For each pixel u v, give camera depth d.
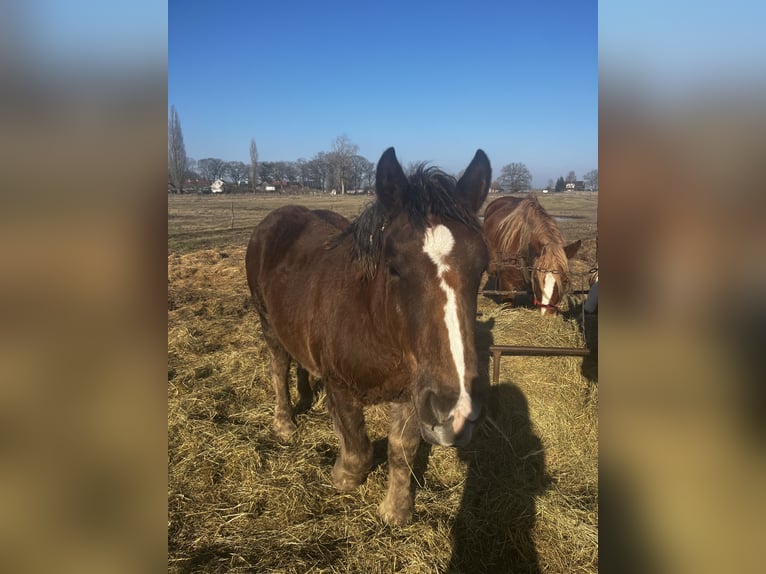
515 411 4.04
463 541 2.88
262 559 2.71
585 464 3.52
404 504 3.01
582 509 3.08
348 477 3.21
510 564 2.74
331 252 3.26
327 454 3.74
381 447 3.82
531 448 3.70
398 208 2.36
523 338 4.93
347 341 2.71
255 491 3.24
